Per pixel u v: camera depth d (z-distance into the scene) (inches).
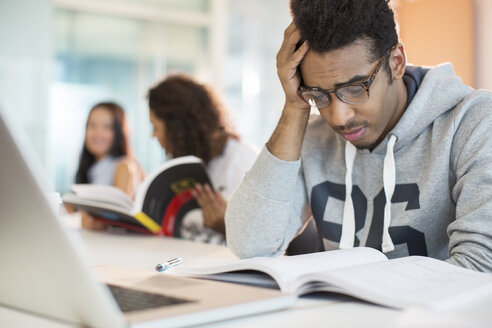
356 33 39.6
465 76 125.6
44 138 184.7
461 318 24.0
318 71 41.5
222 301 24.8
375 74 41.2
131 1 194.9
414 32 132.3
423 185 46.6
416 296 25.5
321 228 53.1
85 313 20.8
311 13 40.6
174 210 73.0
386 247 47.1
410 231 47.1
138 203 68.6
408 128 47.2
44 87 184.9
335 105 42.2
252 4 208.1
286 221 48.2
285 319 24.6
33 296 23.0
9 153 19.1
